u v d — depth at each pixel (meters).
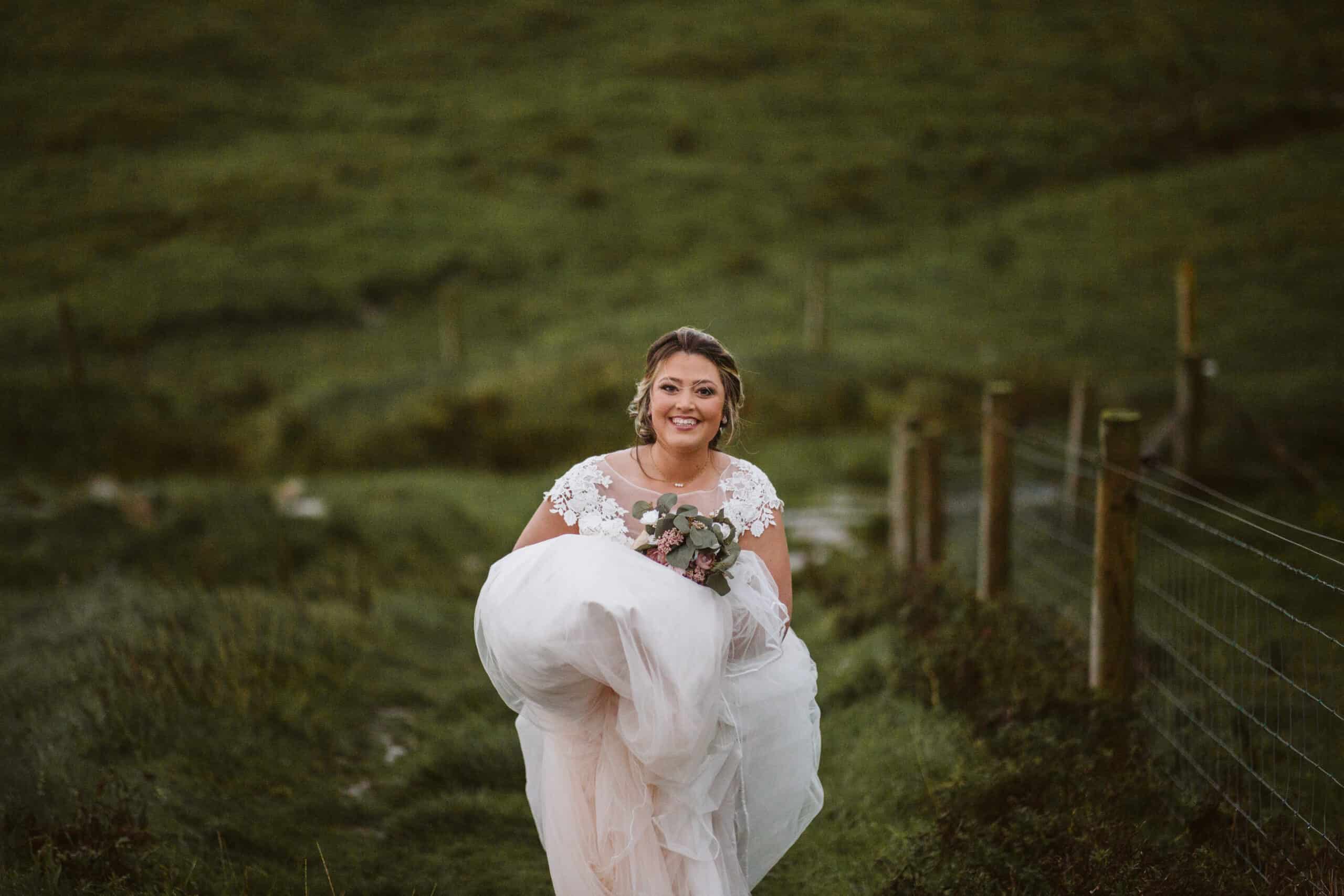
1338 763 4.20
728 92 42.78
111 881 3.27
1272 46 43.41
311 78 45.50
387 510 11.41
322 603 7.47
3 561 8.86
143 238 31.16
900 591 6.88
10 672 5.34
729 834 3.04
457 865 3.97
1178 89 40.12
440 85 44.72
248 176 35.09
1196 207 28.28
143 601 6.46
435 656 6.77
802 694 3.13
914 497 8.02
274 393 21.39
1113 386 16.66
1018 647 5.38
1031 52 45.22
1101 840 3.41
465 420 16.97
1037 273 25.75
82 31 47.81
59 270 28.88
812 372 18.42
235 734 4.80
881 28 48.88
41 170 35.91
